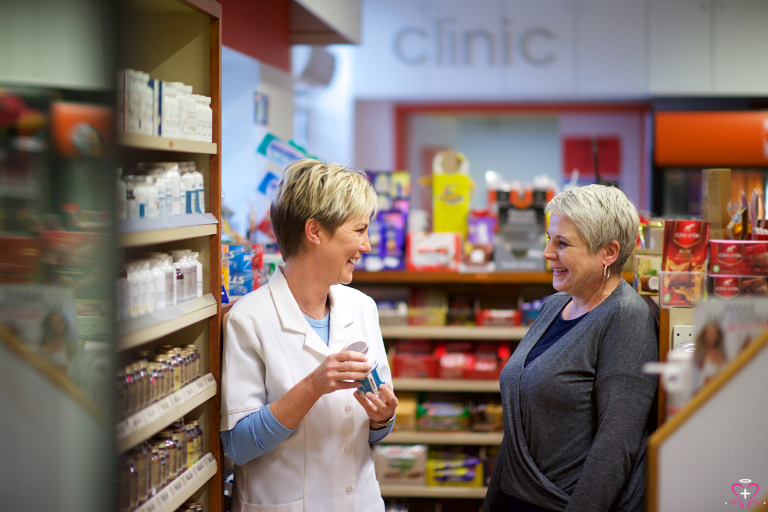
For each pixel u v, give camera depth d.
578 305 1.97
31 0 1.38
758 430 1.13
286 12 4.80
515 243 3.42
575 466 1.81
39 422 1.32
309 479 1.77
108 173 1.39
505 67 6.95
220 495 1.81
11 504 1.30
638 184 7.32
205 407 1.80
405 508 3.44
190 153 1.82
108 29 1.40
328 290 1.88
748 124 6.69
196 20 1.80
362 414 1.84
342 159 7.30
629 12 6.77
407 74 7.08
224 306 1.94
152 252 1.64
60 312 1.35
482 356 3.48
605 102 7.27
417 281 3.50
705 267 1.80
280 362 1.78
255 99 4.26
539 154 7.47
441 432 3.43
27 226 1.36
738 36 6.68
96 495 1.34
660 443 1.14
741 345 1.15
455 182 3.60
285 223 1.79
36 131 1.38
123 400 1.39
